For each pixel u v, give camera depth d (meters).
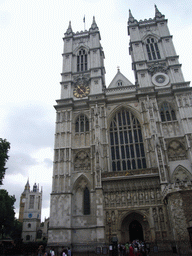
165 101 52.31
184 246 28.84
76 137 52.59
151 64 58.31
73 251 41.53
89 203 45.69
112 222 40.94
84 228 43.31
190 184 32.16
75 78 60.56
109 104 54.06
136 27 64.62
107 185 43.41
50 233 42.75
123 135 50.88
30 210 120.31
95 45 64.19
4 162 49.62
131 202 41.59
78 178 47.88
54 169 48.81
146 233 40.97
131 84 58.31
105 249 37.44
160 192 41.22
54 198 45.69
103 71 68.62
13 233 120.75
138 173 42.88
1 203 71.00
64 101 56.66
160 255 30.05
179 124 49.25
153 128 47.66
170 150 47.31
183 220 30.91
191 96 50.28
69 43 66.75
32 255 39.38
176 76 54.59
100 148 47.34
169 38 60.69
